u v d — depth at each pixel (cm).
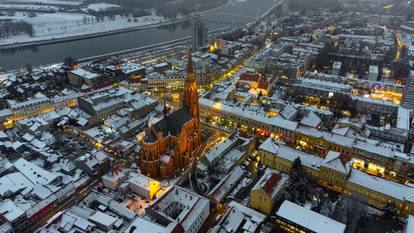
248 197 17938
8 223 15375
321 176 18475
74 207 16512
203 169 19650
